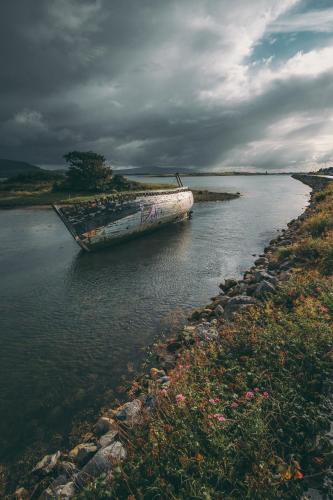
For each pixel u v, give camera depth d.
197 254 24.48
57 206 24.67
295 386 5.42
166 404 5.86
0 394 9.02
